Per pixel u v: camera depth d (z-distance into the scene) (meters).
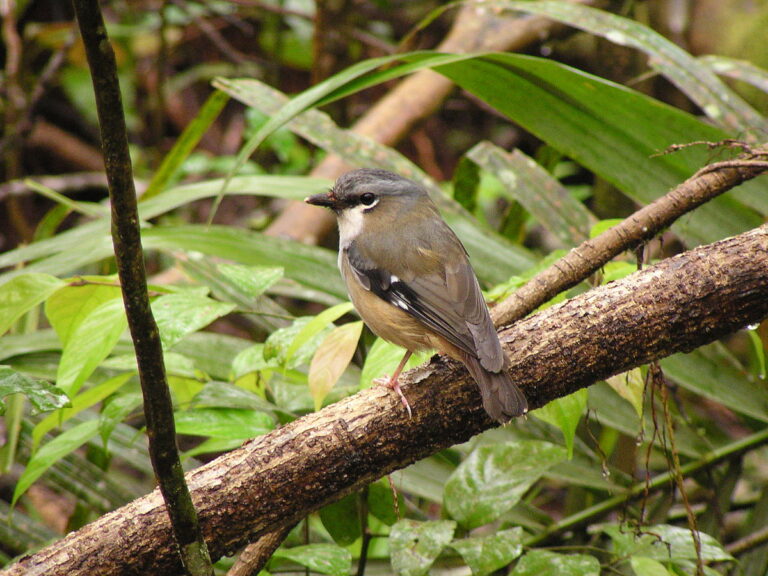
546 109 7.51
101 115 4.25
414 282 7.01
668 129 7.38
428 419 5.86
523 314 6.69
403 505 7.01
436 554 6.11
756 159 6.66
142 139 17.92
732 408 7.83
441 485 7.96
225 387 6.70
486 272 8.48
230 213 17.66
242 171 15.09
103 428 6.39
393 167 9.02
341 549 6.27
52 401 5.16
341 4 16.22
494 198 15.40
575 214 8.73
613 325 5.86
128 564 5.40
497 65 7.13
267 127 6.70
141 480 10.84
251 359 6.80
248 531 5.60
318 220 12.60
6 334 8.74
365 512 7.03
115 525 5.44
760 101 11.48
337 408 5.84
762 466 10.70
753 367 8.21
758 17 11.78
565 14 8.22
